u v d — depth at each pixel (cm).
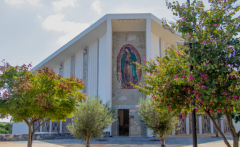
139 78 2522
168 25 820
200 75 671
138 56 2586
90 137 1297
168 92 784
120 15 2498
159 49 2769
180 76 751
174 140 1984
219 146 1573
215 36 729
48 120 1065
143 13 2494
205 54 685
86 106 1309
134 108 2448
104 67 2569
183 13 789
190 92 757
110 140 1981
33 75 1065
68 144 1669
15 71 1017
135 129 2386
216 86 667
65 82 995
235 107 675
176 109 822
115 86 2527
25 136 1948
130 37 2638
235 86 668
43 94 932
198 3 796
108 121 1387
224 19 744
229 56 702
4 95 948
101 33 2636
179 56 803
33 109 949
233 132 721
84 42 2744
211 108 731
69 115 1085
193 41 723
